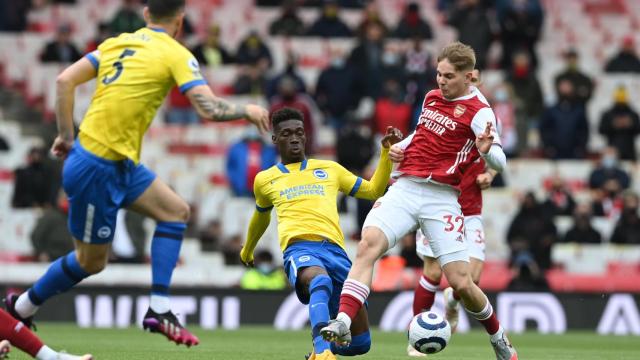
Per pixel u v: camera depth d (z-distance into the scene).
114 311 30.83
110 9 47.91
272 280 32.19
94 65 14.91
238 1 48.69
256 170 36.62
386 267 32.03
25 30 46.75
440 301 29.83
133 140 14.73
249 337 26.47
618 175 38.34
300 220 16.02
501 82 41.50
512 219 35.69
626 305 30.67
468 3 42.47
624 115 40.34
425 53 39.66
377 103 38.41
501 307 30.69
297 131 16.55
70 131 14.94
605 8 49.94
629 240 35.59
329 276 15.80
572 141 39.94
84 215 14.73
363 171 36.50
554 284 34.62
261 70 41.28
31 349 14.02
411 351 20.44
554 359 20.67
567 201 37.09
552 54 47.88
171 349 21.64
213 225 35.53
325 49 45.00
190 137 41.38
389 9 48.41
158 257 14.92
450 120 15.83
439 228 15.70
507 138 39.91
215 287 30.88
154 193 14.97
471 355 21.12
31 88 43.84
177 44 14.83
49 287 15.16
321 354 14.54
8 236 36.16
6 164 40.25
